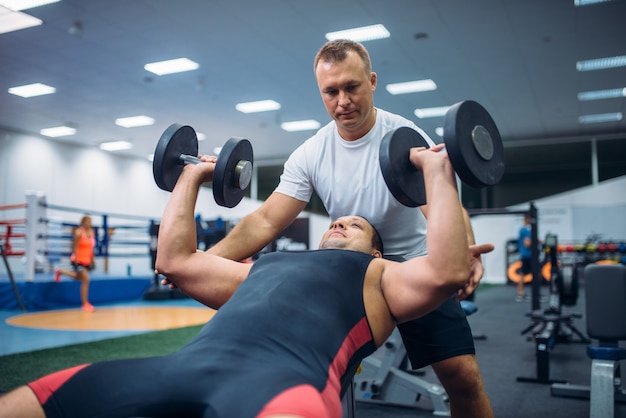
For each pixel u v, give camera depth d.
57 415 1.13
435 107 9.63
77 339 4.80
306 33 6.56
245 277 1.51
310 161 1.86
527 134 11.48
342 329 1.28
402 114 10.04
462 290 1.38
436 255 1.26
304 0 5.69
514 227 12.63
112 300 8.71
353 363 1.33
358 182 1.76
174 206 1.60
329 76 1.61
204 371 1.11
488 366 3.94
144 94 8.79
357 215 1.80
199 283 1.55
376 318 1.36
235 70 7.79
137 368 1.16
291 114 10.03
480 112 1.38
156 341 4.66
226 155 1.58
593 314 2.38
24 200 11.03
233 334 1.20
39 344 4.55
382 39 6.71
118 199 13.02
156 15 6.04
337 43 1.63
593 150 11.87
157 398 1.11
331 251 1.44
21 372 3.46
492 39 6.71
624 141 11.82
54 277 8.81
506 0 5.70
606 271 2.35
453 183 1.34
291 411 0.98
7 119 10.14
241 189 1.66
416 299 1.30
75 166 12.09
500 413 2.78
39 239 7.77
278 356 1.15
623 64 7.54
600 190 11.59
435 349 1.67
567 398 3.06
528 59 7.36
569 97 9.02
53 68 7.62
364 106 1.65
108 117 10.08
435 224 1.29
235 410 1.02
